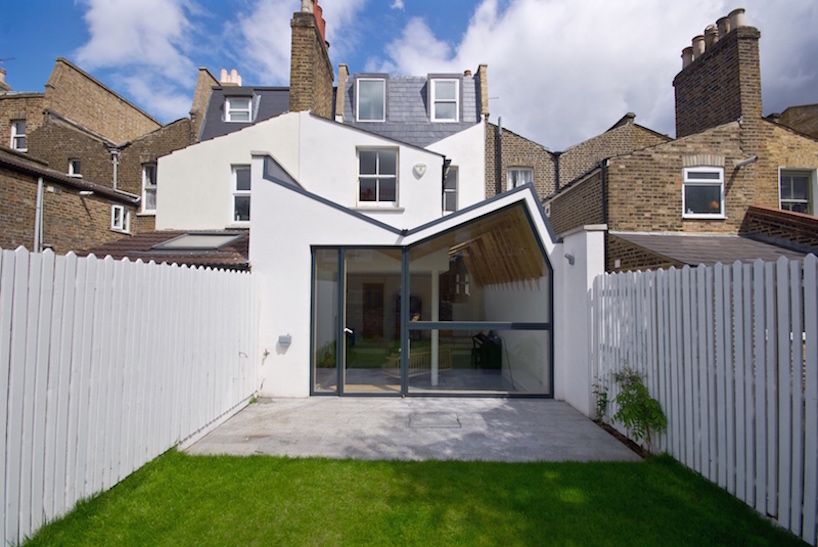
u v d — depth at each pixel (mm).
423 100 15820
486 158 16516
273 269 8047
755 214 10180
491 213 8125
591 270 6883
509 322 8312
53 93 16047
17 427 3082
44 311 3338
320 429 6121
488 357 8234
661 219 10344
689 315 4605
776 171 10531
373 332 8211
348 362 8172
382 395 8062
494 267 8430
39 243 10297
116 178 15438
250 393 7555
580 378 7160
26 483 3156
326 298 8211
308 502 3924
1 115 16672
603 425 6355
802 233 9133
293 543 3322
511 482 4344
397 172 11281
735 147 10484
